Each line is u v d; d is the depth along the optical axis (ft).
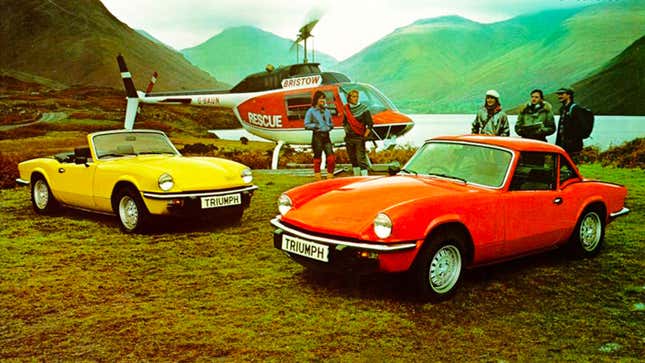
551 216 16.42
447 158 17.03
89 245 20.30
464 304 13.88
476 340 11.55
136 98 64.95
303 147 54.34
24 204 30.48
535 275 16.53
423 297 13.80
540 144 16.93
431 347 11.16
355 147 31.22
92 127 255.29
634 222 24.26
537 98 25.58
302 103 48.80
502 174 15.60
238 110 54.08
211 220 25.11
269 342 11.35
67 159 25.93
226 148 84.69
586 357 10.73
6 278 16.03
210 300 14.07
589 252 18.42
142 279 15.98
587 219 18.28
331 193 15.72
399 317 12.91
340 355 10.72
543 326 12.40
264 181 39.99
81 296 14.38
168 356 10.64
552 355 10.82
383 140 46.16
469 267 14.96
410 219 13.14
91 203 23.93
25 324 12.38
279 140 51.78
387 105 46.26
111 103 575.38
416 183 15.42
